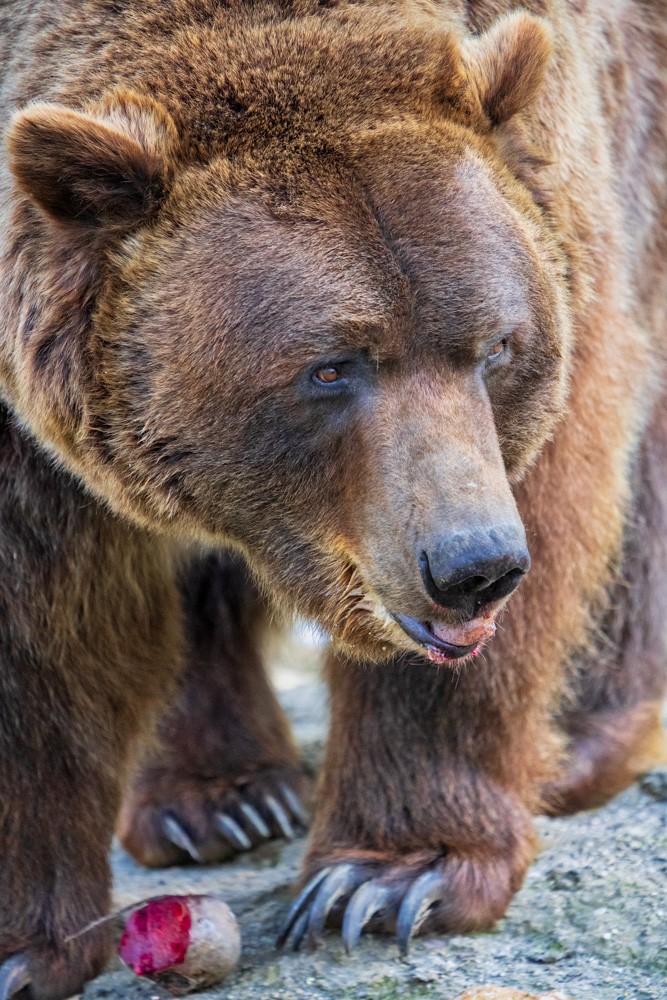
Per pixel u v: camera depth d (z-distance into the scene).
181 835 10.85
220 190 7.60
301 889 9.06
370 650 8.29
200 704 11.37
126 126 7.73
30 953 8.36
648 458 11.46
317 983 8.05
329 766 9.33
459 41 8.61
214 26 8.11
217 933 7.97
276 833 11.30
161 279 7.68
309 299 7.30
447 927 8.70
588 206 9.21
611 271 9.45
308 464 7.73
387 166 7.48
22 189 7.60
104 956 8.63
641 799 10.99
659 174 11.55
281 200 7.46
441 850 8.92
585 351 8.92
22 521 8.20
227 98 7.80
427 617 7.43
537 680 9.17
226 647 11.49
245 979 8.13
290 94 7.75
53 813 8.46
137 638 8.96
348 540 7.80
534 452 8.38
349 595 8.05
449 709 8.91
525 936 8.55
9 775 8.33
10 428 8.20
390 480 7.36
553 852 9.66
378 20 8.20
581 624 10.02
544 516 8.89
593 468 9.16
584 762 11.04
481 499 7.12
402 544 7.28
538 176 8.59
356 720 9.10
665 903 8.50
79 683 8.51
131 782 9.48
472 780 9.03
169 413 7.76
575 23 9.71
